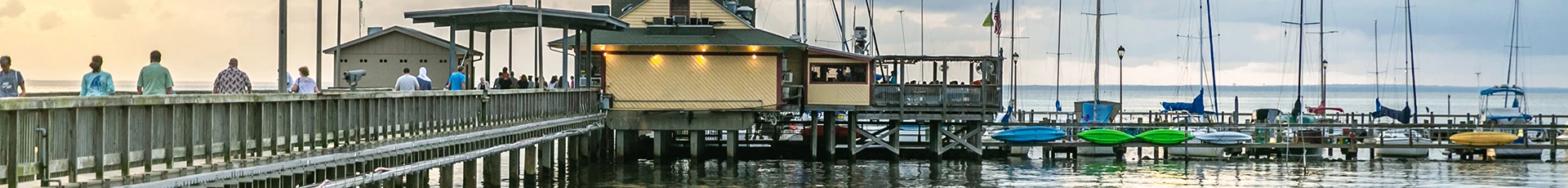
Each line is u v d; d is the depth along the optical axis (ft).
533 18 110.22
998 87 129.80
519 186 103.40
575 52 118.73
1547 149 140.46
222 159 54.75
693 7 147.64
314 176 64.64
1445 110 526.98
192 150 52.24
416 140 74.64
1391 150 142.82
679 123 124.88
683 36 127.75
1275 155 141.49
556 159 133.39
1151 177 120.67
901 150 139.85
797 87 129.29
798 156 136.15
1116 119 295.48
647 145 144.15
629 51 124.57
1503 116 187.01
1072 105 582.76
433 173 109.81
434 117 77.92
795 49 127.54
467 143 83.56
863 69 129.08
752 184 111.55
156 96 49.67
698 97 124.98
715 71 124.98
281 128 59.52
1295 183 116.57
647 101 124.06
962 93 129.90
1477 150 141.79
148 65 65.16
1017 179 117.29
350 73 75.72
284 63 65.36
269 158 57.26
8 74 62.54
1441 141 149.48
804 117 194.18
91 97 46.06
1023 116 172.96
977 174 121.08
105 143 47.26
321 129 63.98
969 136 132.87
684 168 122.93
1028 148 142.82
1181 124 139.95
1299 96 221.05
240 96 55.31
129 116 48.57
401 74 132.36
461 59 132.77
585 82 132.67
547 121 99.81
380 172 69.05
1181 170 126.72
